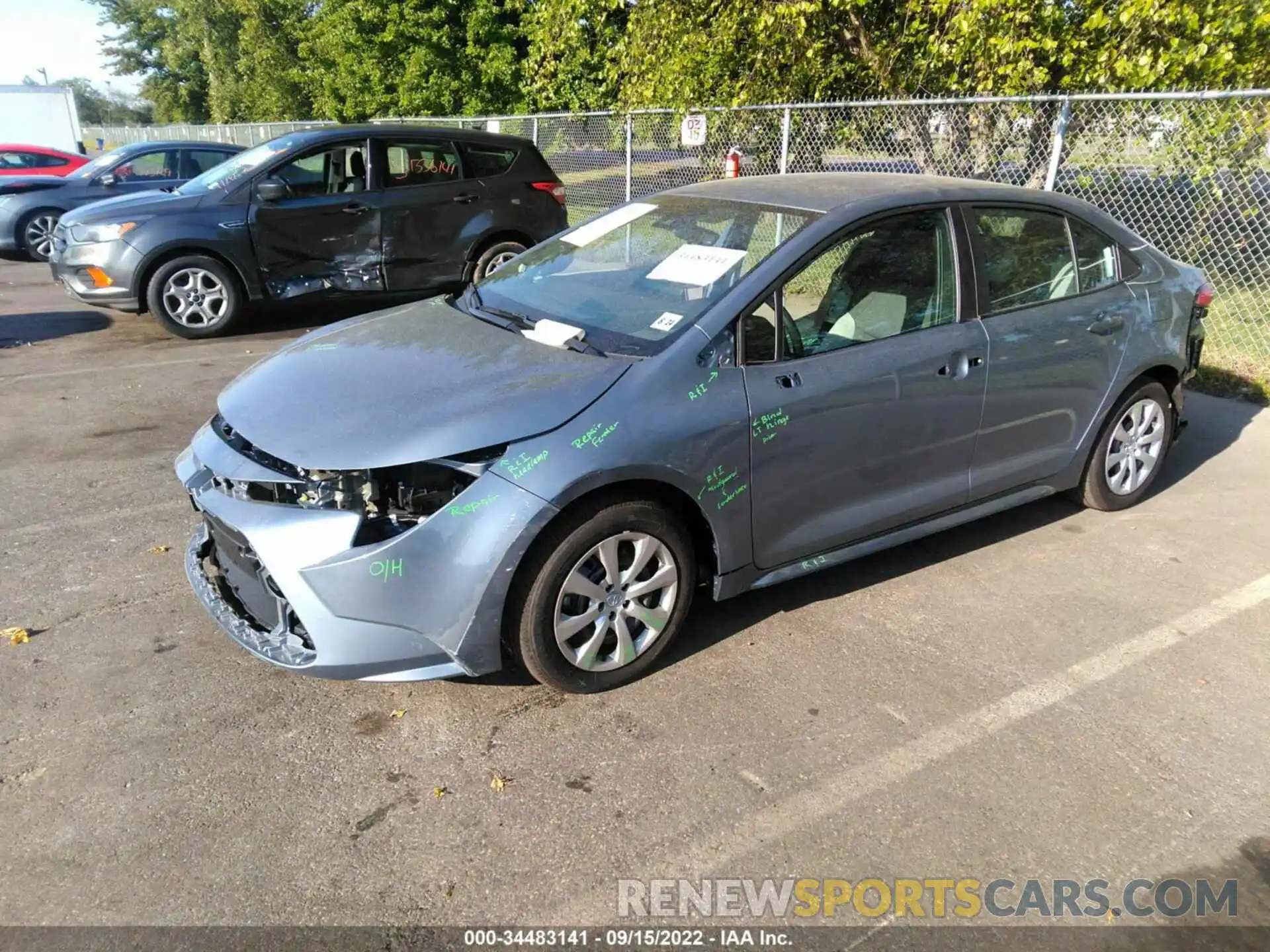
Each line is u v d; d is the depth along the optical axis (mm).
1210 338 7383
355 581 2672
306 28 29250
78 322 8812
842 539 3516
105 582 3801
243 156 8438
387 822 2523
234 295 8016
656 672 3229
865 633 3484
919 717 2982
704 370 3045
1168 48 7352
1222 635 3484
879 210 3504
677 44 10016
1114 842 2473
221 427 3205
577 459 2760
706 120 9617
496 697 3084
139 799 2592
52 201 12555
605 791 2646
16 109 24078
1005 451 3943
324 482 2723
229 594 3148
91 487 4789
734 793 2639
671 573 3102
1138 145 7480
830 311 3385
